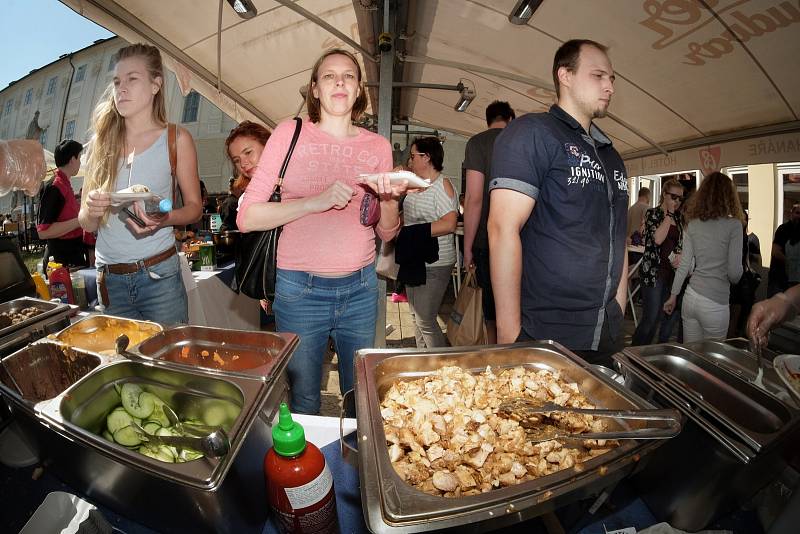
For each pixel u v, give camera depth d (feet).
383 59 8.83
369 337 5.64
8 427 2.91
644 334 12.31
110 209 5.05
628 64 9.84
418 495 1.72
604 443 2.40
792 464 2.21
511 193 4.36
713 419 2.20
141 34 9.46
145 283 5.52
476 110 19.08
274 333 3.18
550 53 10.52
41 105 76.07
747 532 2.28
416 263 8.02
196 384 2.63
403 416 2.54
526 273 4.76
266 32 11.03
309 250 4.96
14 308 4.24
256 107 16.85
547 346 3.18
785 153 9.53
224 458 1.92
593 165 4.44
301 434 1.97
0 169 3.38
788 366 2.76
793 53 7.55
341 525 2.37
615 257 4.67
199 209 5.97
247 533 2.15
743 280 11.84
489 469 2.24
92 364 2.89
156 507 2.09
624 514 2.45
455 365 3.09
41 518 1.91
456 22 10.39
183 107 57.11
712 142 11.72
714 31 7.71
